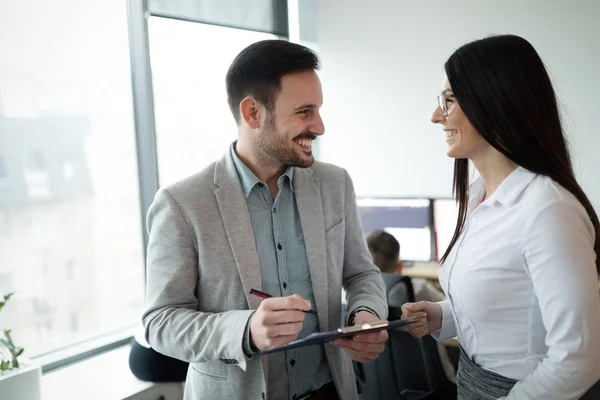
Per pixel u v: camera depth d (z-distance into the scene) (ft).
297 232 4.28
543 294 3.04
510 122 3.23
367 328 3.38
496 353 3.46
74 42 7.43
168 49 8.38
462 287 3.54
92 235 7.85
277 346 3.33
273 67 3.78
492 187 3.62
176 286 3.91
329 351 4.21
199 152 9.00
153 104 8.18
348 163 11.34
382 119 10.73
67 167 7.48
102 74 7.79
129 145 8.23
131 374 7.05
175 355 3.80
